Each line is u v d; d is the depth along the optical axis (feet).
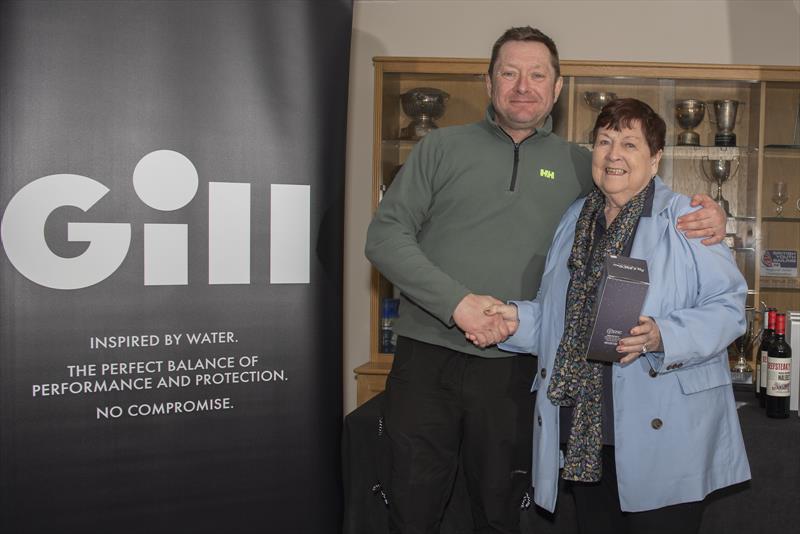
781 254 11.16
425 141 6.12
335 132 4.97
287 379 4.91
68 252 4.34
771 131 11.03
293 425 4.94
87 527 4.47
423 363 5.87
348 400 12.36
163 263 4.54
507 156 5.90
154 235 4.51
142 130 4.45
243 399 4.80
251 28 4.68
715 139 11.00
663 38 11.80
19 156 4.23
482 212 5.84
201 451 4.71
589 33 11.87
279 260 4.83
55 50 4.27
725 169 10.87
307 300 4.93
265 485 4.89
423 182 6.00
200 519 4.73
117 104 4.40
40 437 4.35
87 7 4.33
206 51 4.58
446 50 12.00
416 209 6.00
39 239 4.28
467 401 5.71
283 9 4.77
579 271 5.33
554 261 5.63
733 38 11.71
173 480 4.65
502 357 5.74
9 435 4.29
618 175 5.14
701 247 5.05
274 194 4.79
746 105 11.00
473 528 6.31
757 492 6.48
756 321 10.42
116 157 4.41
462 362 5.75
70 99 4.31
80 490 4.45
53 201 4.29
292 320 4.90
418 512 5.75
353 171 12.24
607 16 11.82
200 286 4.64
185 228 4.58
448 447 5.81
